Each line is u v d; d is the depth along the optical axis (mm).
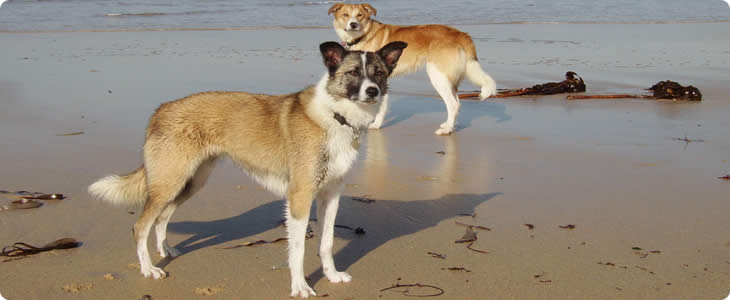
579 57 7633
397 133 4430
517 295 2633
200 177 2877
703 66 6996
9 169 3547
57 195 3211
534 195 3398
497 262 2820
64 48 7566
